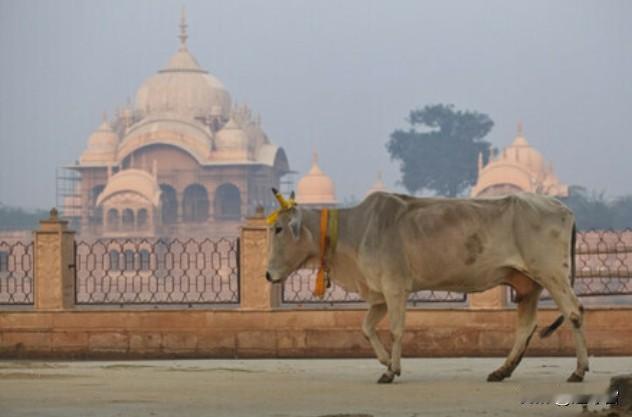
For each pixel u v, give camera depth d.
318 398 13.84
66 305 21.14
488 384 15.23
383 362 16.03
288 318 20.38
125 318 20.70
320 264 16.25
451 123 179.00
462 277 15.66
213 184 156.88
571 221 15.71
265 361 19.61
